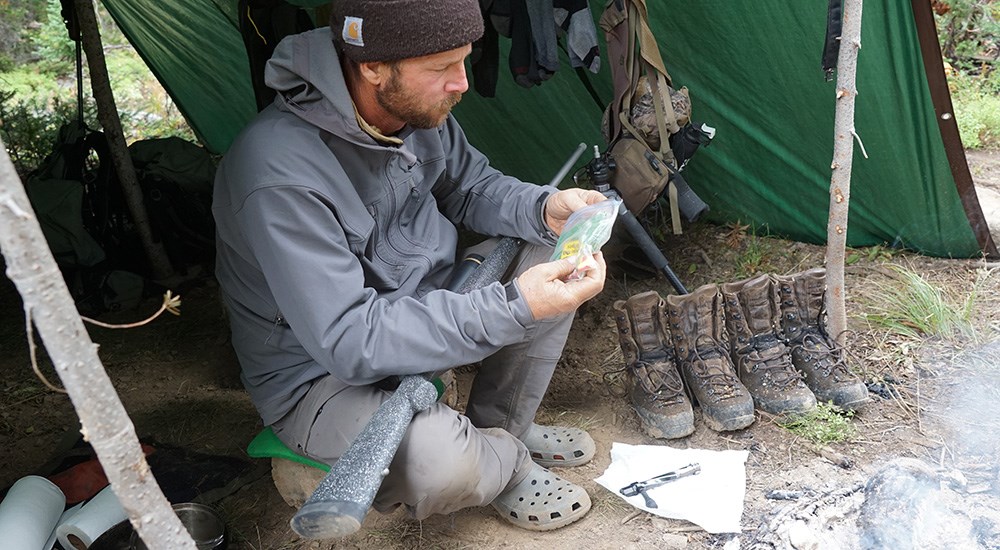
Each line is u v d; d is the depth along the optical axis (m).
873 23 3.17
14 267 1.07
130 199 3.98
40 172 4.20
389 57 1.77
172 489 2.57
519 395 2.35
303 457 2.13
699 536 2.20
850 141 2.55
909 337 3.02
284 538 2.32
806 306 2.72
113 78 7.80
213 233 4.23
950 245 3.60
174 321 3.76
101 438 1.20
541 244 2.34
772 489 2.34
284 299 1.89
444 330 1.86
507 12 3.12
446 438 1.92
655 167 3.24
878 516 2.25
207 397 3.14
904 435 2.53
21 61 8.30
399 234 2.20
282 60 1.92
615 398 2.87
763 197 3.89
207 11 4.64
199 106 5.47
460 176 2.43
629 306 2.62
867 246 3.80
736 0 3.35
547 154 4.38
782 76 3.50
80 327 1.15
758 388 2.65
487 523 2.30
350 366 1.86
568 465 2.51
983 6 6.19
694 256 3.82
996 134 5.08
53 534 2.22
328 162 1.93
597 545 2.19
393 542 2.25
